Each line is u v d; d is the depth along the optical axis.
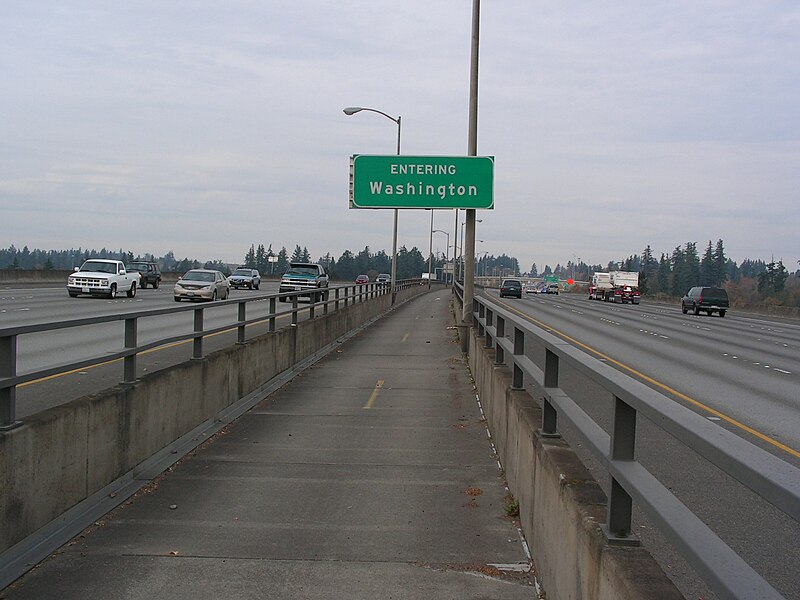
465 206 24.12
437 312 40.69
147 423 7.82
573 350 5.02
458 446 9.38
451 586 5.23
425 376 15.59
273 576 5.36
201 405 9.68
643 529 6.07
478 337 14.57
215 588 5.14
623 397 3.42
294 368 16.05
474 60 22.47
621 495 3.54
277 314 14.73
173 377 8.60
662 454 8.77
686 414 2.85
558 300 71.94
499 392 8.78
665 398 3.17
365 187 24.38
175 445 8.70
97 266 39.81
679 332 31.56
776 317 55.34
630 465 3.51
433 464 8.51
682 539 2.61
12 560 5.30
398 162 24.31
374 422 10.81
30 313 26.42
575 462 4.84
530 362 7.16
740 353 22.77
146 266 55.47
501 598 5.05
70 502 6.17
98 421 6.67
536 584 5.28
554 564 4.68
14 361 5.47
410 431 10.23
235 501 7.05
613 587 3.21
